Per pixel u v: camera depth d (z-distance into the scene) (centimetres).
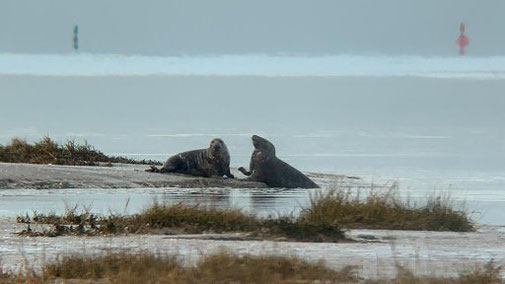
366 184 8706
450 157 11606
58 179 7975
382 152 12225
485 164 10862
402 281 4247
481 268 4697
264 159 8475
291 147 12825
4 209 6675
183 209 5878
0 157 9025
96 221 5941
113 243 5278
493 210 7156
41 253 4997
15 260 4847
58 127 16075
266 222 5794
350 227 6038
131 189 7869
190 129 15900
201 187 8181
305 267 4491
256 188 8294
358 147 12888
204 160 8600
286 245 5291
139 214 5972
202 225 5759
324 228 5609
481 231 6097
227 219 5788
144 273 4338
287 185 8456
